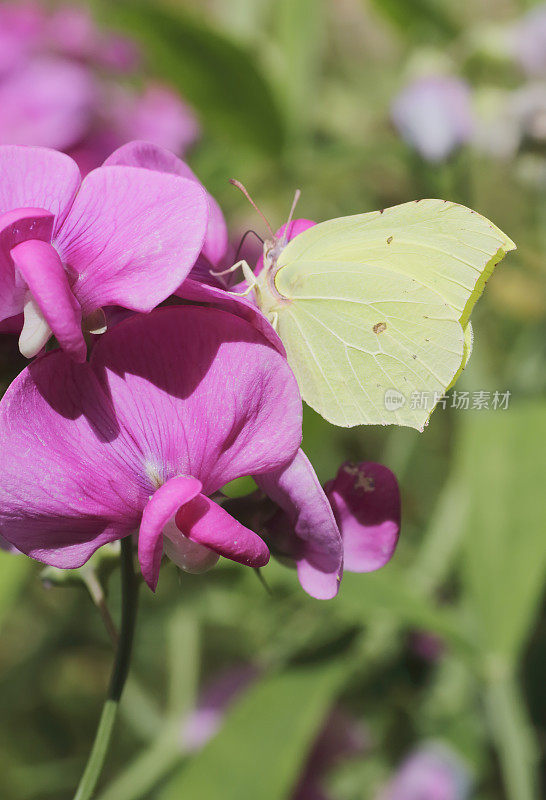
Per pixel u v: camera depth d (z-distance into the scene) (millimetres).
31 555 282
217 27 425
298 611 416
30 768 429
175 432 284
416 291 304
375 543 297
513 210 493
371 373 309
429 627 376
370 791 413
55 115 472
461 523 413
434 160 442
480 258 301
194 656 408
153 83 498
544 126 457
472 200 458
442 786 406
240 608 415
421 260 303
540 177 470
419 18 509
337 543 286
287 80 476
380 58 593
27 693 444
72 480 281
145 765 398
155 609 423
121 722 447
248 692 385
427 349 305
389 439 455
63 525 282
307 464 285
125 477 283
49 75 478
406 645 416
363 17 598
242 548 279
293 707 368
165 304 290
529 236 486
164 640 453
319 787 413
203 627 454
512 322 466
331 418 313
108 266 281
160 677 464
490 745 411
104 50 495
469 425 395
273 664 408
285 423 285
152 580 277
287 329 312
